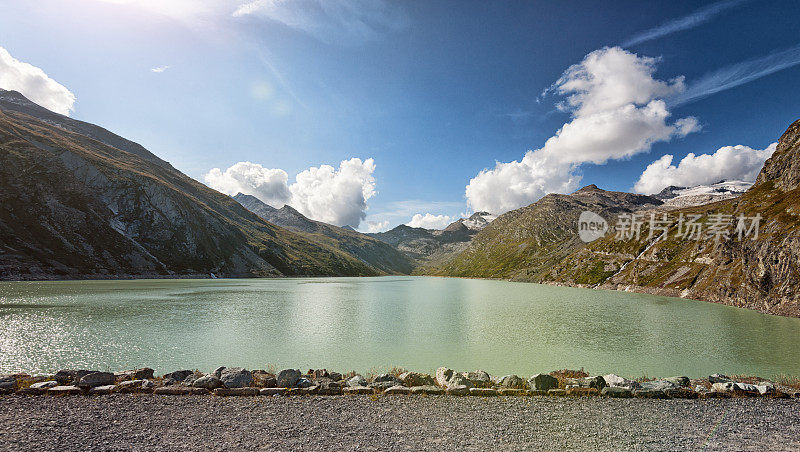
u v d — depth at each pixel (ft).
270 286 490.90
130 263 559.79
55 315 178.09
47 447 36.81
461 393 59.88
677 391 60.64
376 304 281.54
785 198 387.34
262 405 52.47
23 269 422.82
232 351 116.26
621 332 163.84
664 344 137.49
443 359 110.52
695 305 298.97
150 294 307.37
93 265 504.84
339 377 71.82
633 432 44.37
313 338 139.95
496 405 54.34
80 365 97.50
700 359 114.62
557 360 111.24
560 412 51.62
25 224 488.02
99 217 590.55
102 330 144.97
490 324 183.42
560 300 341.41
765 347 133.90
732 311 256.52
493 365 104.37
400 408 52.31
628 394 60.08
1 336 130.00
